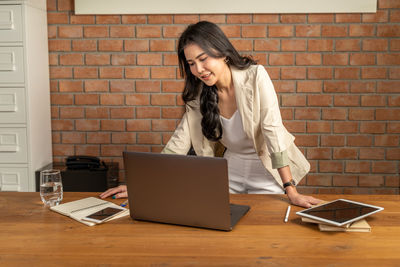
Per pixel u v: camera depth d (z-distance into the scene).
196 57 1.73
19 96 3.00
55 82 3.40
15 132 3.04
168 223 1.45
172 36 3.30
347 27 3.22
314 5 3.19
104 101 3.41
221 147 2.24
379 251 1.22
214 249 1.24
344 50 3.24
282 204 1.67
